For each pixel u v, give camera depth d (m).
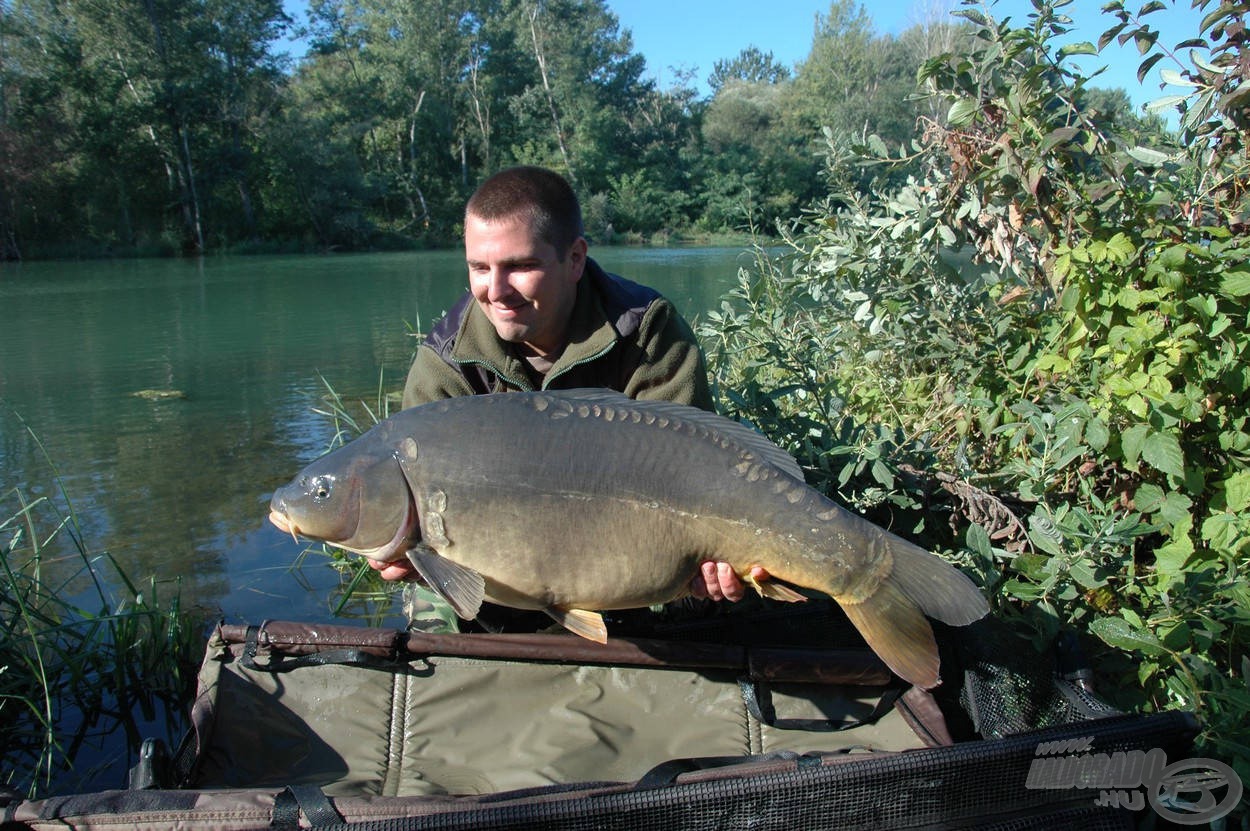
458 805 1.90
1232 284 2.86
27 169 30.73
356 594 3.67
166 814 1.82
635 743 2.40
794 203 30.98
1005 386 3.75
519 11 43.12
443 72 43.03
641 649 2.49
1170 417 2.82
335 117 40.72
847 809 1.87
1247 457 2.92
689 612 2.88
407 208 41.47
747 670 2.49
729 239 36.62
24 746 2.75
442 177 43.56
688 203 39.75
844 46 36.84
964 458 3.20
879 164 4.25
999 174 3.46
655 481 2.12
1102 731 1.97
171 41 34.06
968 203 3.82
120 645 3.04
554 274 2.46
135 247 32.31
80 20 32.81
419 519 2.16
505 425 2.15
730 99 44.75
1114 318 3.12
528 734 2.39
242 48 35.56
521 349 2.67
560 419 2.16
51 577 3.76
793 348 3.89
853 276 4.12
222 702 2.31
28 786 2.54
